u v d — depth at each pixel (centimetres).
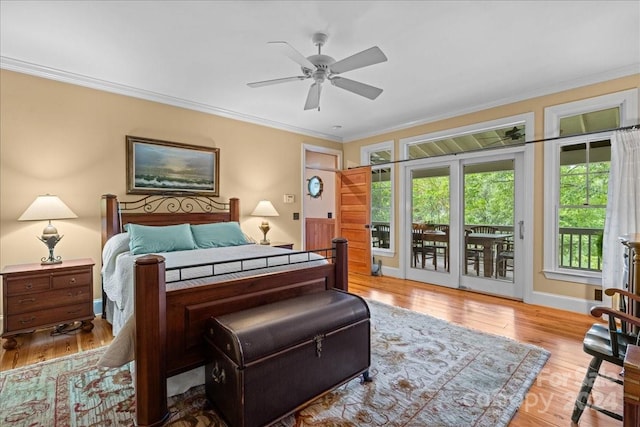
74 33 234
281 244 438
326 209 690
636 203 280
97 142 323
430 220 464
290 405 158
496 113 385
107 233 308
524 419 163
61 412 168
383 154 531
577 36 239
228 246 344
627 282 198
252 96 366
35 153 290
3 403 175
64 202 305
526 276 361
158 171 362
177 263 223
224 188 423
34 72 287
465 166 428
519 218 376
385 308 340
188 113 388
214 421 161
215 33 235
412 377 202
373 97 265
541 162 350
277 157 486
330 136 560
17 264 280
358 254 533
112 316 280
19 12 208
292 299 197
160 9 206
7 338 247
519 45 252
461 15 212
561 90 333
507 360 223
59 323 267
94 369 214
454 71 300
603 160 316
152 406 151
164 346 156
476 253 416
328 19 217
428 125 456
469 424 158
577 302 326
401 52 263
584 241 329
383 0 197
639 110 289
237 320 161
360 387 191
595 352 155
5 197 278
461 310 336
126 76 310
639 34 236
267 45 251
